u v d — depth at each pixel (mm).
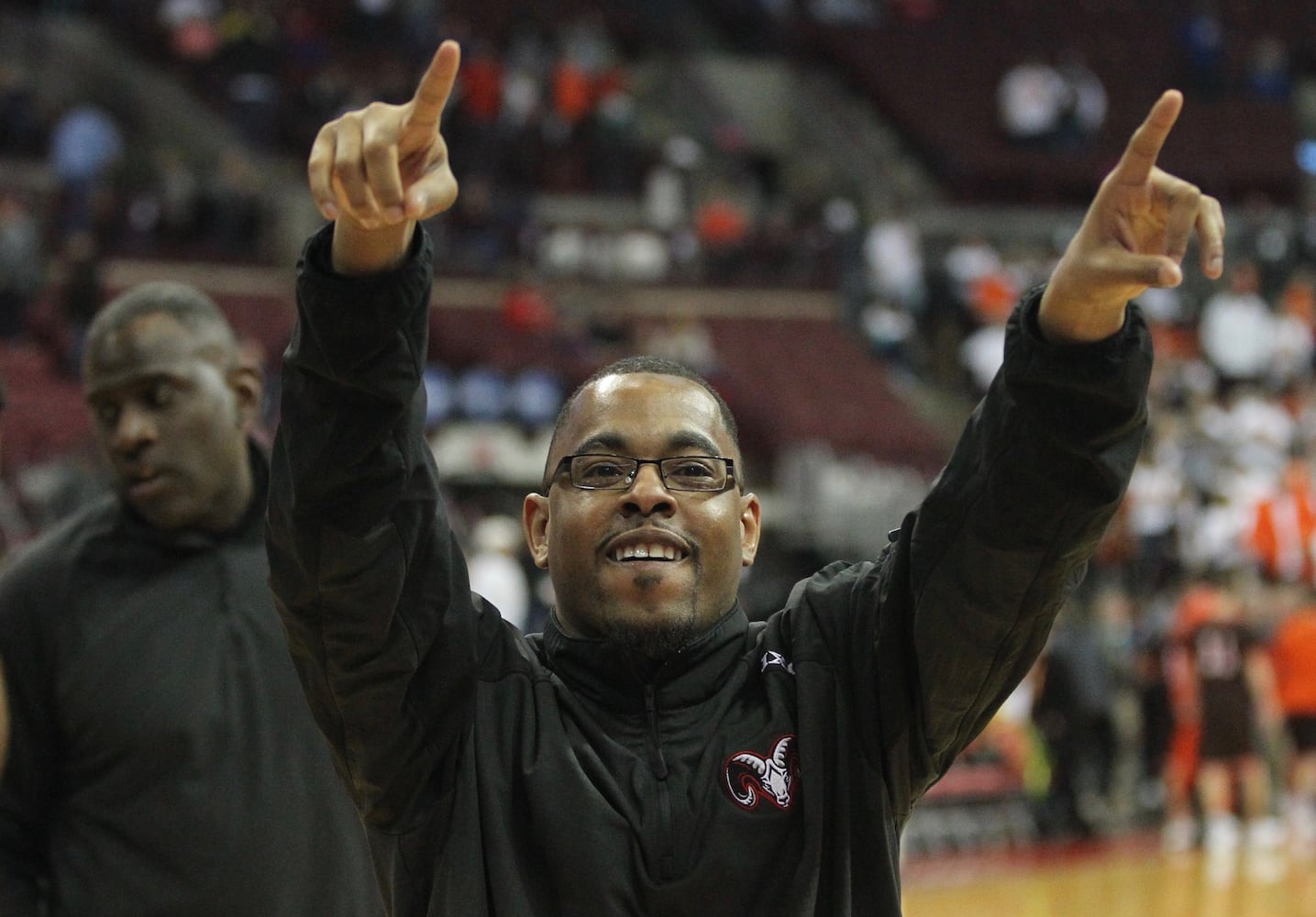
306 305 3014
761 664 3529
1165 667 17641
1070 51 38281
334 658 3203
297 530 3098
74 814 4582
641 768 3338
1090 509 3117
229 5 30844
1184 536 22719
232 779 4539
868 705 3420
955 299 30375
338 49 31422
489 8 34688
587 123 31891
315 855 4566
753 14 37188
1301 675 17359
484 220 28078
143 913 4453
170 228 26000
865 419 26344
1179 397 27594
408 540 3170
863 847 3361
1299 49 39719
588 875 3219
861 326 29078
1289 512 21641
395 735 3283
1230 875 14711
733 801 3305
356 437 3064
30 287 22234
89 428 19328
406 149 2785
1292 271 33344
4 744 3561
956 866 15453
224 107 29609
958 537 3195
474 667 3400
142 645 4637
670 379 3555
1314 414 27625
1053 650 17297
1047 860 15828
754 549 3783
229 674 4633
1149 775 18297
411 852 3357
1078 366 3039
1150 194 2936
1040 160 35656
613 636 3377
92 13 30172
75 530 4836
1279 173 36375
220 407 4887
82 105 28672
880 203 34688
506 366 24484
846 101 36750
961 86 37031
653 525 3381
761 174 35562
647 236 29234
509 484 23062
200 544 4801
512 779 3355
